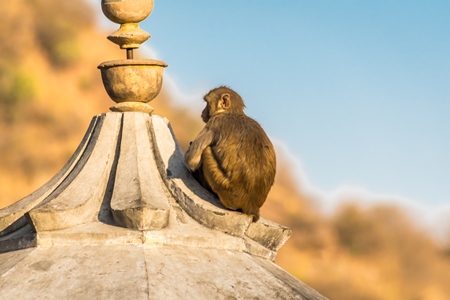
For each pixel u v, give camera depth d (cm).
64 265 1401
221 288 1406
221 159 1625
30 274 1384
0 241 1508
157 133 1620
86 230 1458
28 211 1462
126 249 1437
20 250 1471
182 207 1559
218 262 1468
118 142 1606
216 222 1528
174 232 1476
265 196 1645
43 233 1448
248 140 1638
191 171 1653
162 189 1559
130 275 1373
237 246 1524
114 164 1584
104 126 1622
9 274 1382
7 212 1564
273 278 1478
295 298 1443
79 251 1435
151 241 1453
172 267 1414
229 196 1602
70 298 1337
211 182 1620
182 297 1355
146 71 1639
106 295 1336
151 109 1672
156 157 1597
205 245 1498
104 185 1553
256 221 1627
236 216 1529
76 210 1470
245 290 1420
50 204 1468
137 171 1548
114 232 1452
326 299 1534
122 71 1631
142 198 1475
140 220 1445
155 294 1341
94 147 1595
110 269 1390
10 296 1345
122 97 1650
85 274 1380
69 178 1563
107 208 1520
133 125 1616
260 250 1590
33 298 1341
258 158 1631
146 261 1408
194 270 1426
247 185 1605
